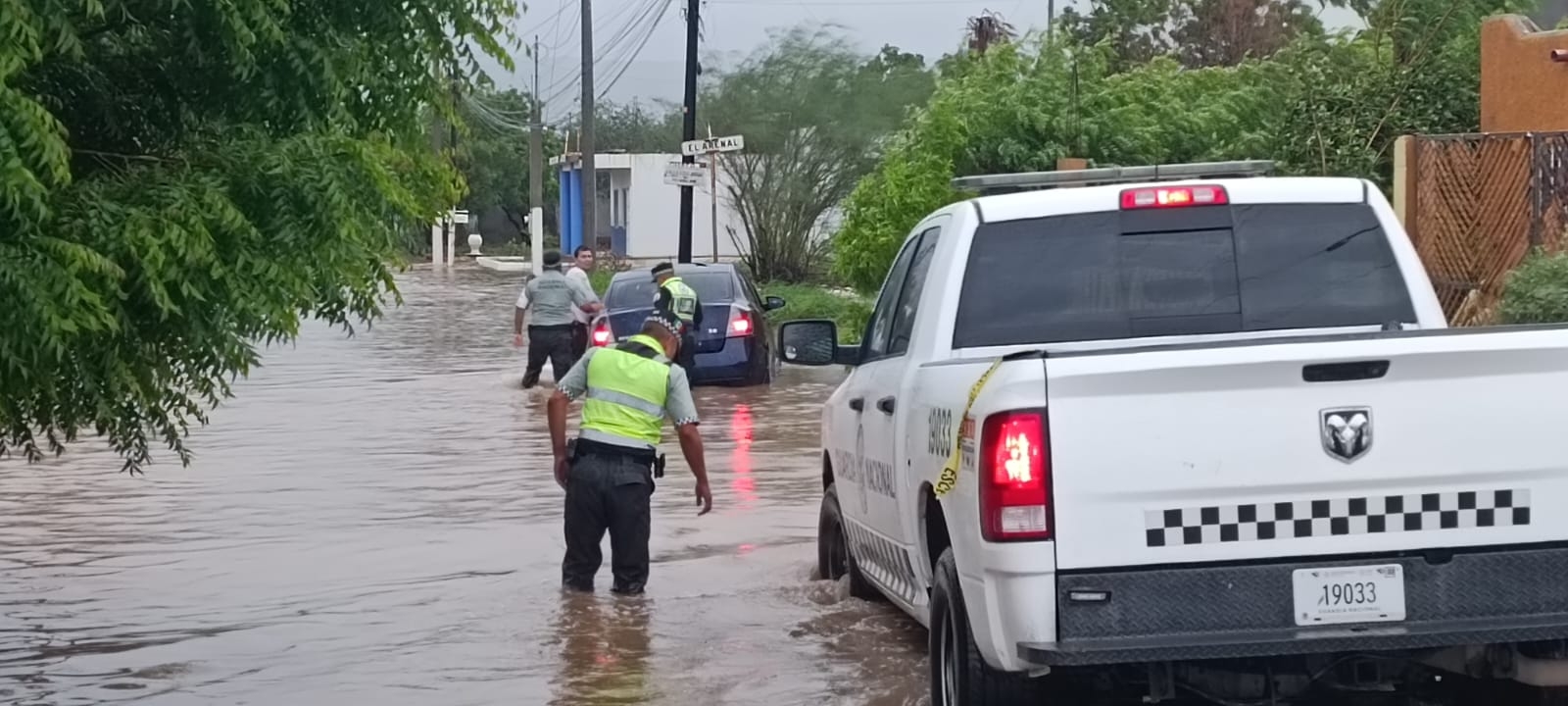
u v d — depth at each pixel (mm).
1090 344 7984
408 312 45000
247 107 7875
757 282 48031
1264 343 6180
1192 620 6188
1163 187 8156
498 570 12312
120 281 7164
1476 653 6766
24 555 13398
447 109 8648
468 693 8883
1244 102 28156
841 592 10898
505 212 98188
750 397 23828
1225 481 6160
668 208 69125
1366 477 6184
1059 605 6160
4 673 9578
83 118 7934
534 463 17938
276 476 17375
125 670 9602
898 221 27641
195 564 12883
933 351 8031
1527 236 15891
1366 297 8078
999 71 28281
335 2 8102
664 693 8781
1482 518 6234
